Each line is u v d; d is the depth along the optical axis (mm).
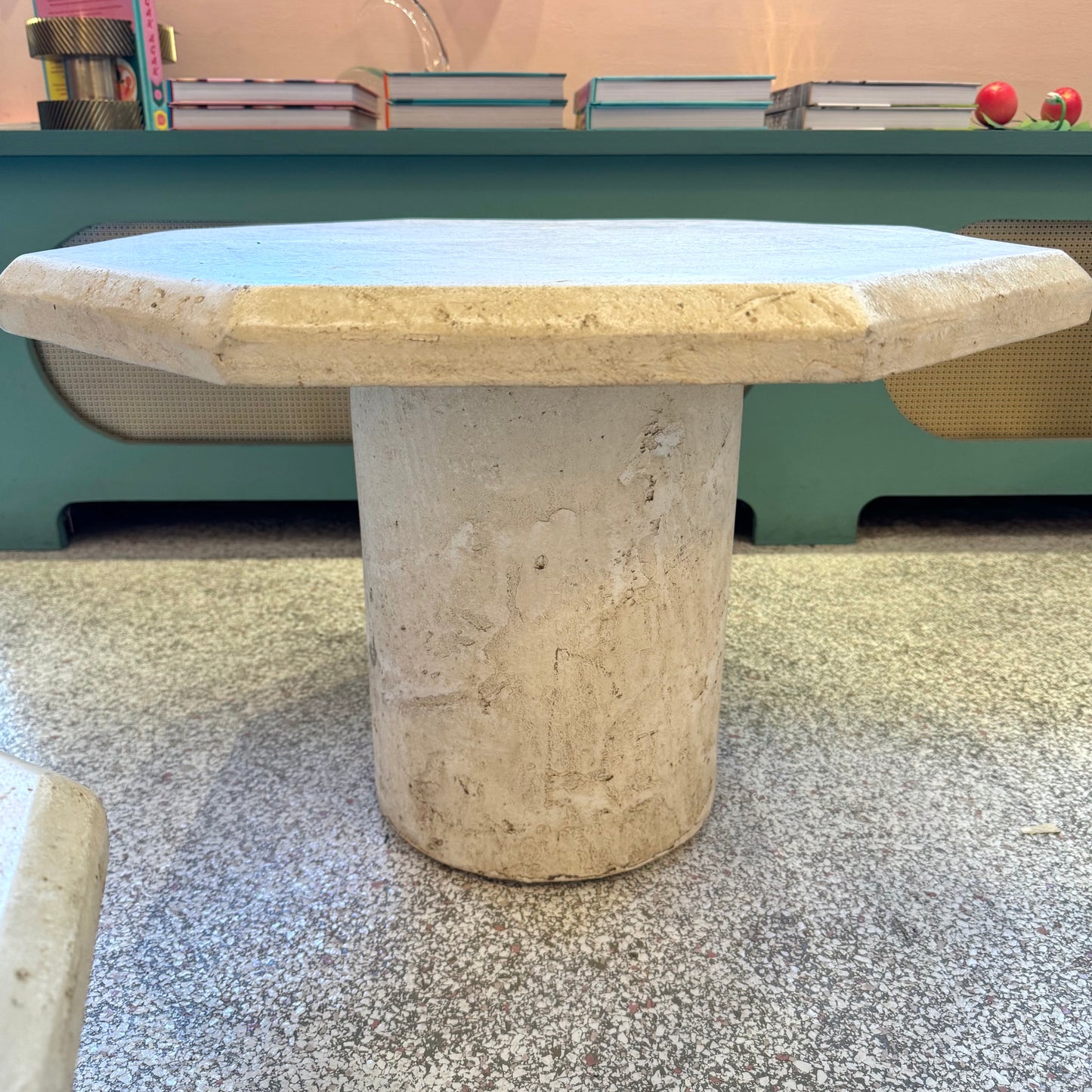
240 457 1750
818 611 1521
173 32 1818
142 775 1062
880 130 1565
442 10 1926
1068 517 2029
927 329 520
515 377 474
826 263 598
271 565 1738
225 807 1006
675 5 1937
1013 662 1345
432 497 776
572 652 800
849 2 1941
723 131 1559
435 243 787
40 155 1570
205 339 481
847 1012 735
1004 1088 665
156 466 1755
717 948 804
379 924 833
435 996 752
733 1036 712
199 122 1627
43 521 1784
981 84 1828
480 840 874
